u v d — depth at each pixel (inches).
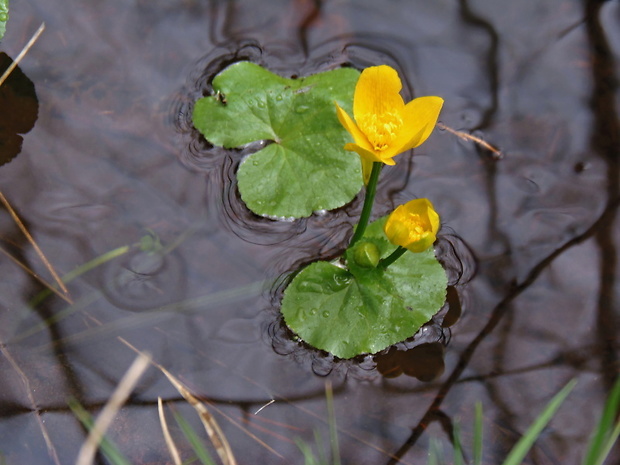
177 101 50.8
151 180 50.1
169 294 49.3
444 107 50.9
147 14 51.5
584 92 51.0
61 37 51.3
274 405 48.5
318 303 48.9
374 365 48.8
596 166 50.3
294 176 49.8
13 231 49.6
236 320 49.1
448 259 49.6
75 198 49.9
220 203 49.9
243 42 51.4
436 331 49.1
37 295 49.2
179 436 48.3
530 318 49.2
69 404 48.4
